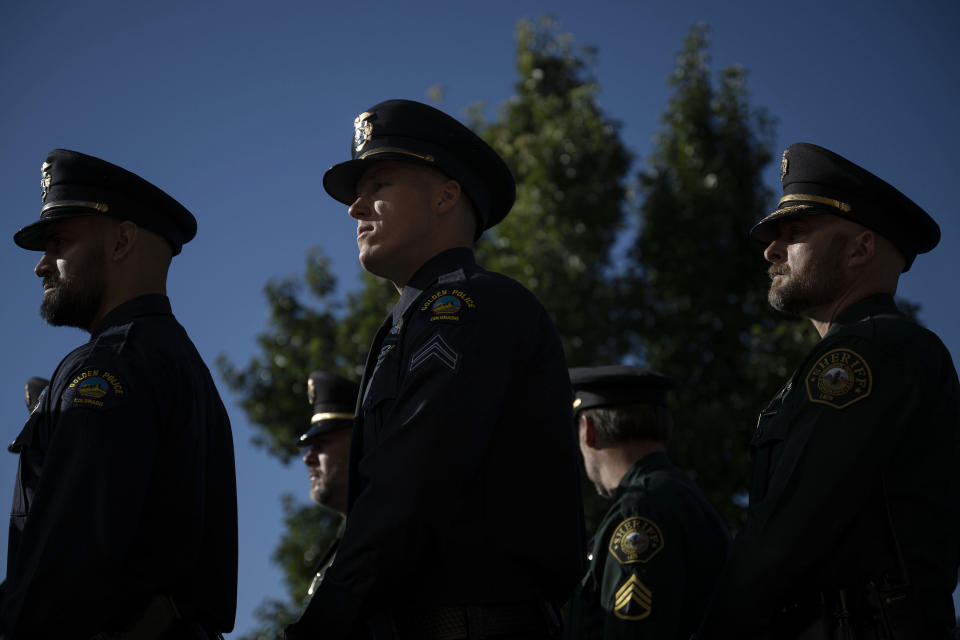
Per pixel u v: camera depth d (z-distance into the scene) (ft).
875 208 9.38
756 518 8.30
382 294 46.16
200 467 9.37
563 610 12.03
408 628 7.61
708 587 11.17
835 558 8.09
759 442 8.78
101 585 8.29
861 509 8.10
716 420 41.96
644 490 11.57
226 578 9.68
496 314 8.16
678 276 48.44
